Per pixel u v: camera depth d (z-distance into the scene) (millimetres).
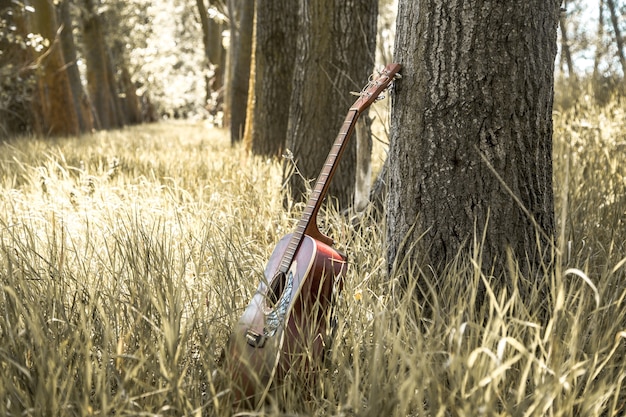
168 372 2139
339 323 2430
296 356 2322
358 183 3119
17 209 4652
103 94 22375
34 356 2172
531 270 2770
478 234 2768
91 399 2205
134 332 2479
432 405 1971
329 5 5176
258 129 7676
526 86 2676
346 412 2084
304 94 5332
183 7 26312
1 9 12062
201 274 3205
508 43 2637
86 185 5137
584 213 3898
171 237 3613
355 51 5250
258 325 2479
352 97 5297
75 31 24109
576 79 10789
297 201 5281
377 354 2061
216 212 4191
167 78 27484
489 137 2705
